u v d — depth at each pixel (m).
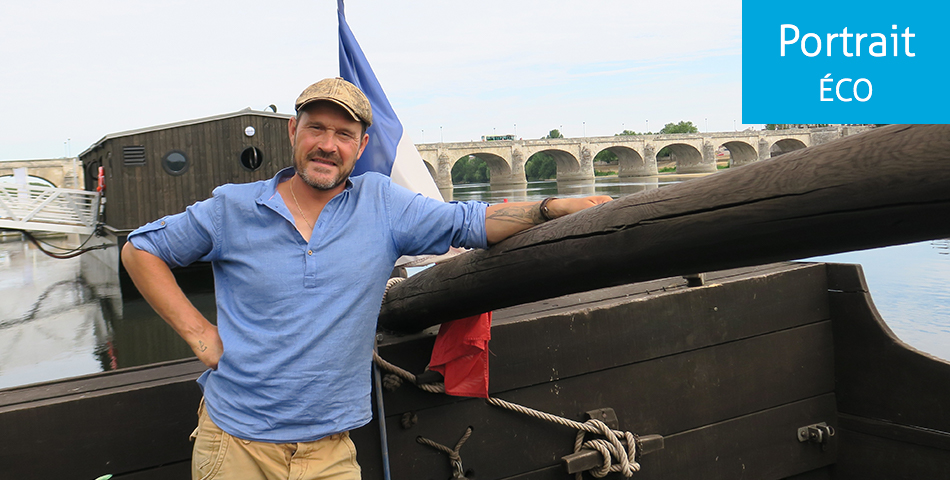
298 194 1.65
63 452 2.00
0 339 8.02
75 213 13.45
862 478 3.01
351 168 1.63
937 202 0.99
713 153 85.38
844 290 3.02
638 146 83.69
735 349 2.86
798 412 3.01
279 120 12.22
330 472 1.61
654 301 2.68
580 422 2.54
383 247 1.66
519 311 2.59
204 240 1.64
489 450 2.42
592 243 1.54
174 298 1.64
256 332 1.57
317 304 1.56
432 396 2.33
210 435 1.65
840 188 1.08
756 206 1.21
